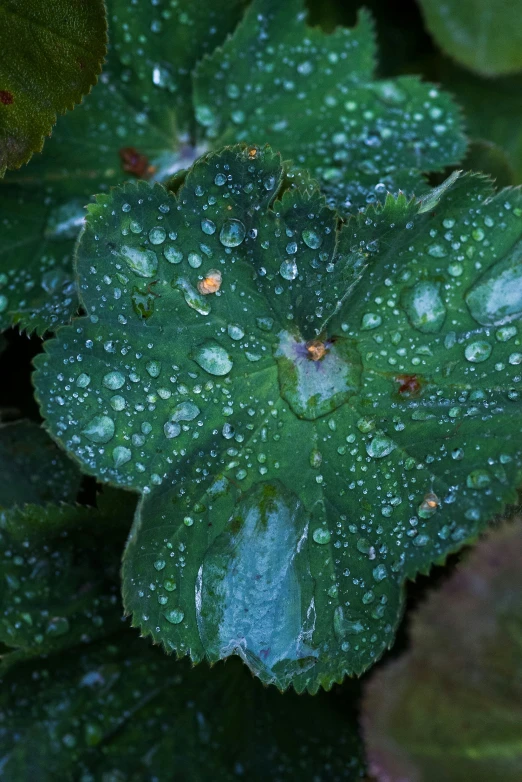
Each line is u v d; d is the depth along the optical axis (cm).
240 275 42
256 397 42
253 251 42
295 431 42
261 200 42
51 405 41
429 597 42
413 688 43
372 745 43
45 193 45
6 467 45
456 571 42
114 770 44
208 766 45
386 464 42
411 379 42
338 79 46
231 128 46
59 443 41
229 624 41
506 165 47
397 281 42
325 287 42
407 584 45
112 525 44
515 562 42
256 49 46
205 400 42
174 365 42
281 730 45
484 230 42
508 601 42
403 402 42
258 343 42
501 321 42
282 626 41
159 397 42
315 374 43
